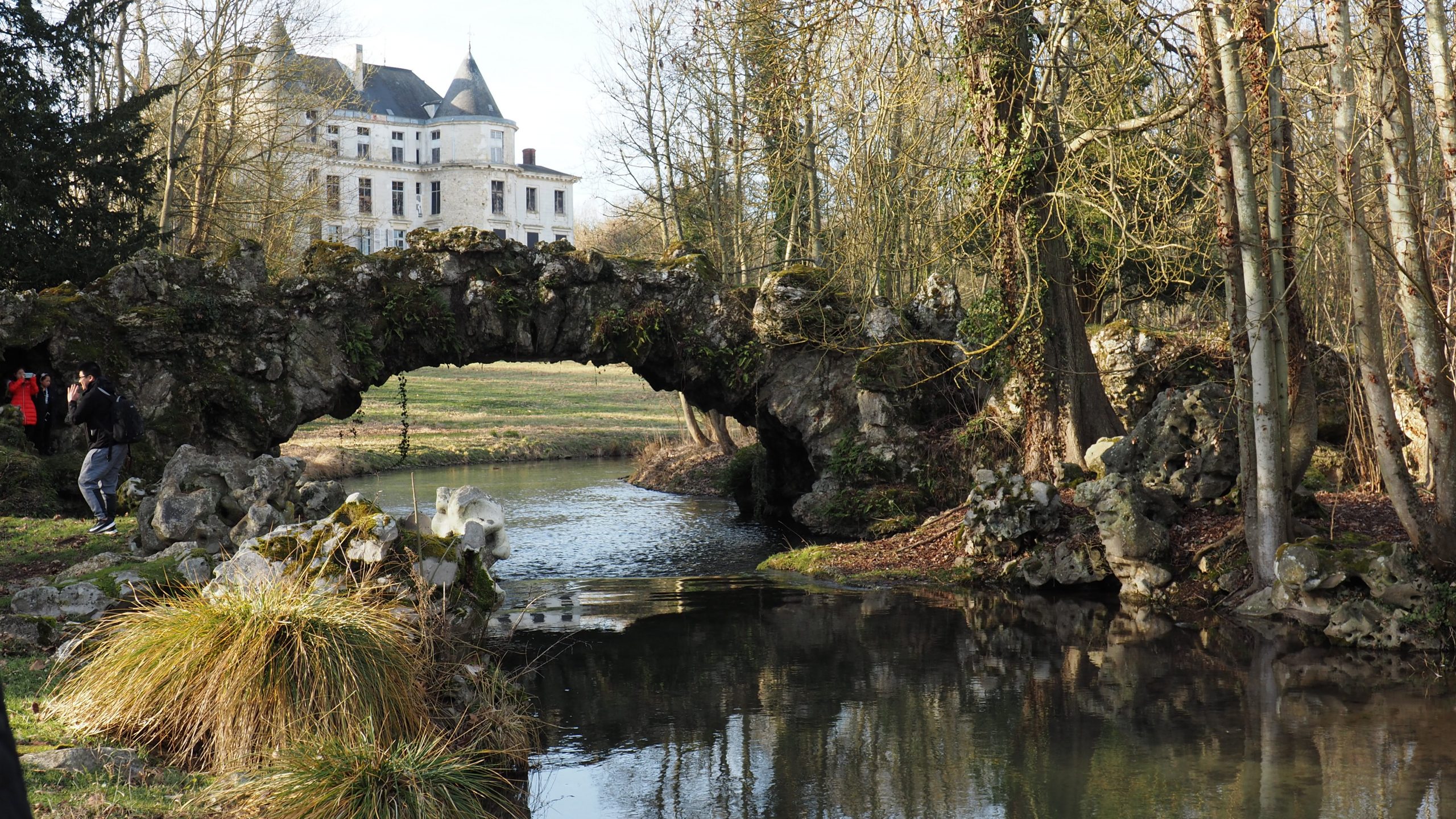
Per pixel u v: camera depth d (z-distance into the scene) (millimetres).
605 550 17875
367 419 40938
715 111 25906
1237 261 11547
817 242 23938
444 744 6512
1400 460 10195
